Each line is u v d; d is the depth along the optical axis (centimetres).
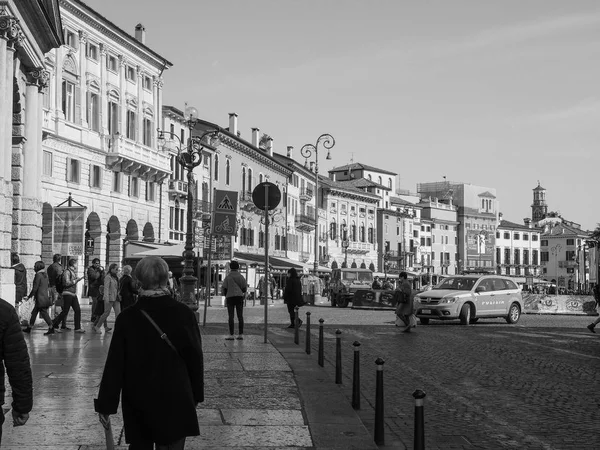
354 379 1048
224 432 843
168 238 6019
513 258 16312
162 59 5841
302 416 940
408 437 890
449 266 14588
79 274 4678
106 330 2208
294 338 2036
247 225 7944
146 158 5497
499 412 1055
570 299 4975
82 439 793
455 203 15138
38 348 1703
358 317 3678
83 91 4781
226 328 2517
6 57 2264
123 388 535
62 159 4512
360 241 11725
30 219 2619
